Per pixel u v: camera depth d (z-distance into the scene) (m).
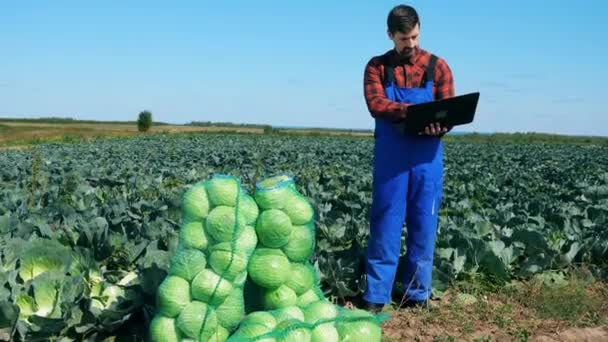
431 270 6.24
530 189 14.91
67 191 12.92
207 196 4.57
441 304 6.48
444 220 8.78
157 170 19.27
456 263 6.98
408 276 6.22
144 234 7.46
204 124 143.38
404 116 5.47
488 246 7.09
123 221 7.95
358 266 6.72
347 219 9.25
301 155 29.12
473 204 11.82
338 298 6.45
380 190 5.85
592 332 5.76
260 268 4.60
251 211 4.61
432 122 5.43
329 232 8.56
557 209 10.60
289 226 4.64
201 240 4.48
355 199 11.70
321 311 4.54
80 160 24.03
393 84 5.66
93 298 5.39
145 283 5.35
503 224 9.22
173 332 4.41
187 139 55.19
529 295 6.70
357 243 7.20
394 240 5.91
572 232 8.78
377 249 5.96
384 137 5.77
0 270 5.36
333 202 11.46
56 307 5.07
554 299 6.45
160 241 7.18
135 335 5.17
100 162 23.16
